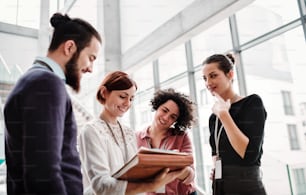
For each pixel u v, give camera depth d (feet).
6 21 17.26
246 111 4.07
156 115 5.11
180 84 12.26
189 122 5.24
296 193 7.73
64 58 2.63
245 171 3.86
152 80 13.62
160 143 5.08
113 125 3.77
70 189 2.30
